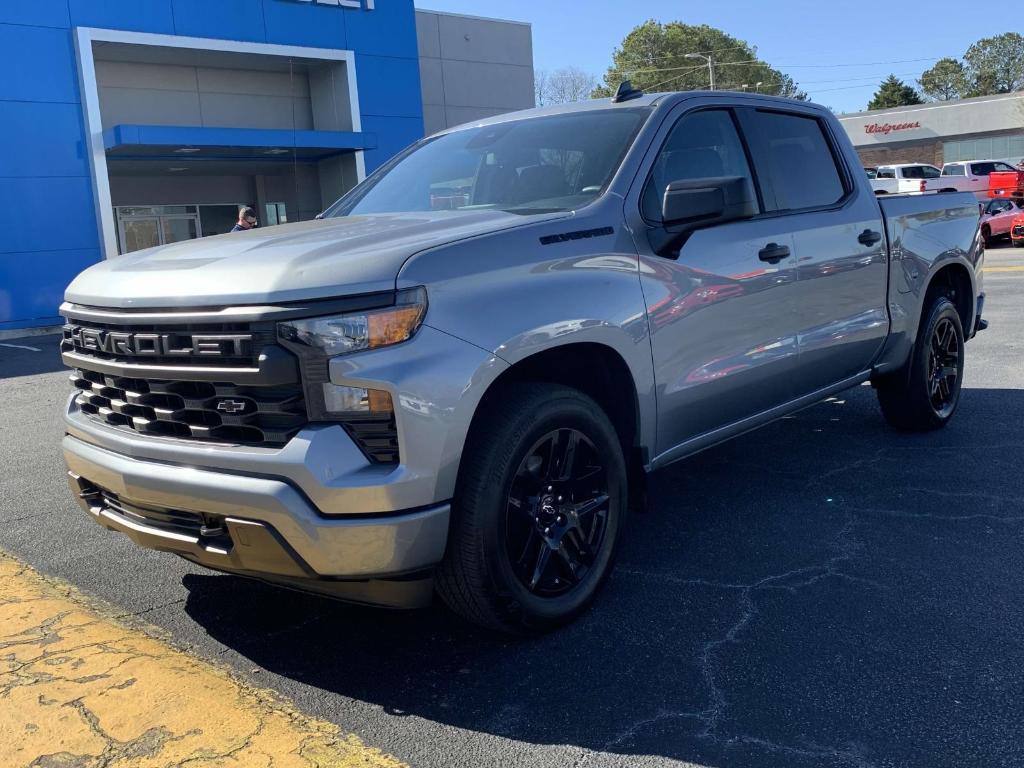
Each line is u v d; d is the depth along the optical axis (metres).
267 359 2.62
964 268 5.84
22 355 13.71
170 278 2.87
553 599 3.18
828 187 4.76
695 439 3.90
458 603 2.99
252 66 22.25
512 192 3.80
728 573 3.71
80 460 3.17
